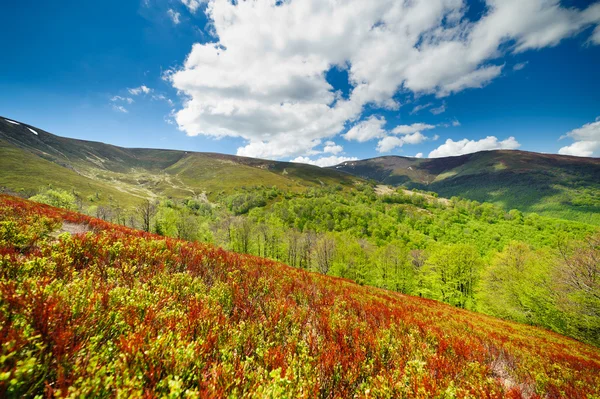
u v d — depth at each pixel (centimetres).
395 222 14038
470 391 478
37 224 918
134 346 286
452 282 4572
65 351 264
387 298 1731
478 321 1925
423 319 1221
